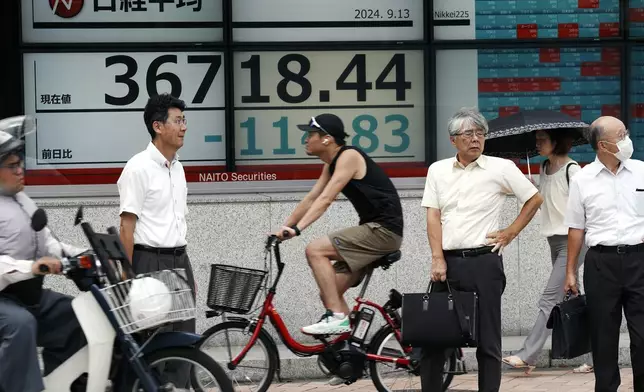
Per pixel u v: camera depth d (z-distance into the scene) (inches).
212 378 529.7
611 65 896.3
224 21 860.0
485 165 620.1
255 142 867.4
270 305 664.4
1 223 529.3
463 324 600.1
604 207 596.1
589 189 601.6
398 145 879.7
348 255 657.0
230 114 861.8
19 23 844.6
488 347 614.5
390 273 842.2
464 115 616.7
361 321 673.6
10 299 528.4
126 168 606.9
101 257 532.1
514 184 617.6
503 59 886.4
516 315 856.3
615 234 593.9
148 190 605.3
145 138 858.1
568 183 743.1
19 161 534.9
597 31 893.2
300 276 831.1
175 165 622.8
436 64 881.5
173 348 528.7
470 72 883.4
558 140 753.0
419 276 846.5
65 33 848.9
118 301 518.3
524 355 759.7
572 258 618.2
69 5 848.9
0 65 842.2
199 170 861.8
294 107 870.4
